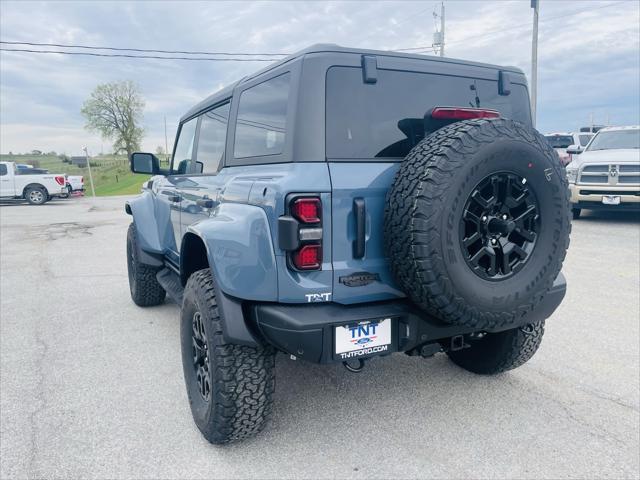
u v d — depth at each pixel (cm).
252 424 265
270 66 284
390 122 262
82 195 2819
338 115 247
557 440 278
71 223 1433
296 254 229
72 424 302
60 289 641
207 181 341
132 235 532
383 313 241
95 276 720
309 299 234
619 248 795
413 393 337
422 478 248
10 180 2200
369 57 255
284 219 226
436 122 261
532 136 240
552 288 280
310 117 240
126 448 277
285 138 247
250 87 300
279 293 234
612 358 387
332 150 243
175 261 433
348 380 357
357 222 238
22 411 318
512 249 241
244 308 257
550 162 243
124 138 5531
